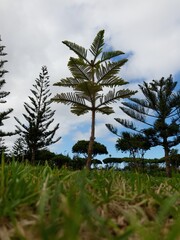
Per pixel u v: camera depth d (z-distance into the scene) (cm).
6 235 81
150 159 1931
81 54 1266
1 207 103
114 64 1275
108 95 1294
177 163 1892
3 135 2159
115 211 116
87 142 2200
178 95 1856
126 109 1903
